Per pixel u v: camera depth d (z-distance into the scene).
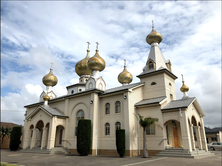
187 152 19.72
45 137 28.27
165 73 27.41
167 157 19.61
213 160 16.89
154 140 22.84
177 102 24.22
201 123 26.19
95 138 24.98
